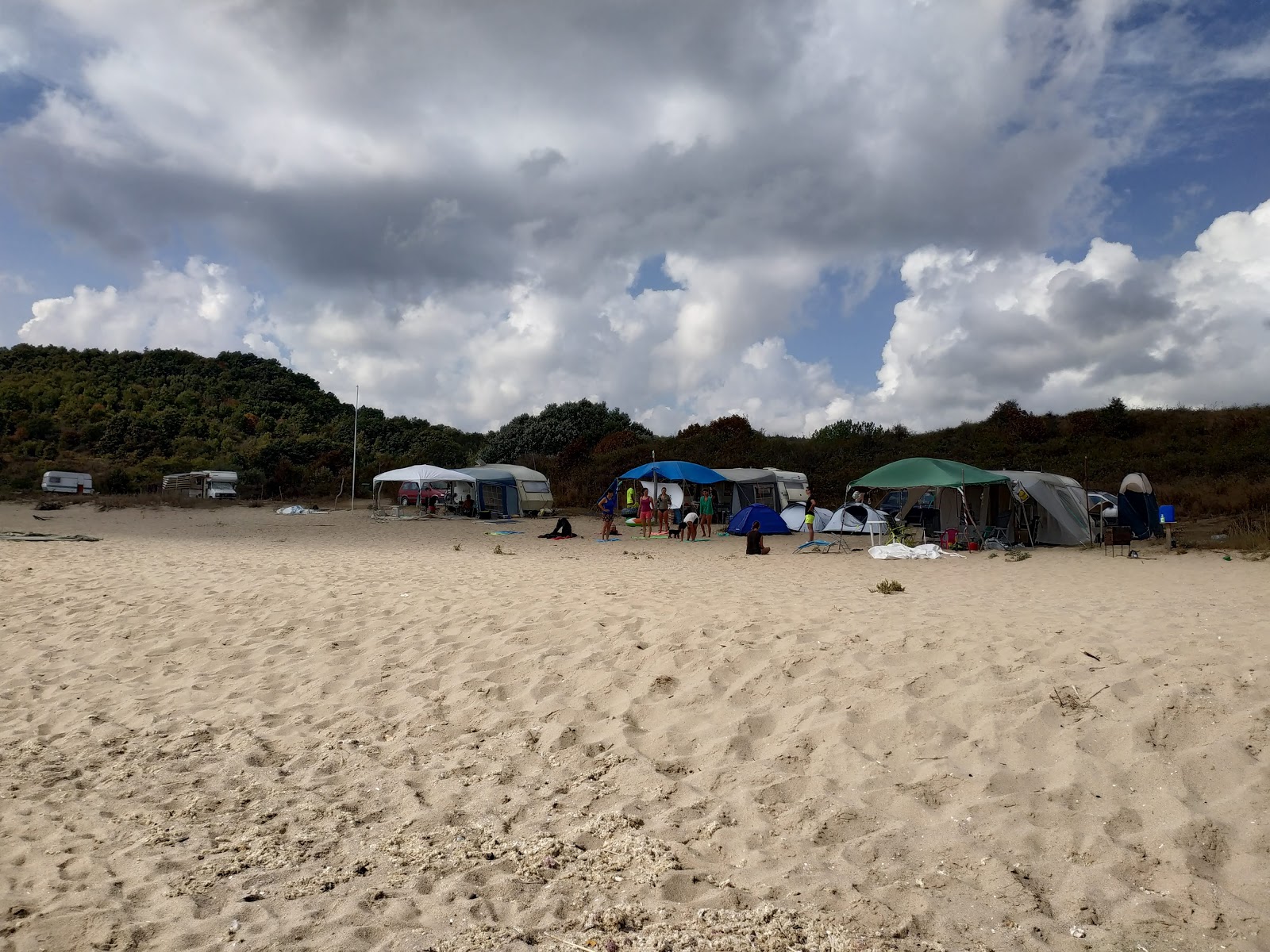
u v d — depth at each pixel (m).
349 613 8.27
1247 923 2.56
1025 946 2.50
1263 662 4.82
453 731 4.81
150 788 4.05
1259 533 16.31
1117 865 2.95
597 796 3.82
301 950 2.51
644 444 41.25
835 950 2.49
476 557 15.59
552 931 2.63
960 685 4.84
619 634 6.71
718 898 2.84
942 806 3.51
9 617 8.25
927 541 19.34
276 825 3.58
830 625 6.67
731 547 19.11
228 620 8.05
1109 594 9.38
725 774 3.95
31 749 4.64
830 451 37.12
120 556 14.25
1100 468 30.08
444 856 3.23
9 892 2.99
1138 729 3.99
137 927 2.68
